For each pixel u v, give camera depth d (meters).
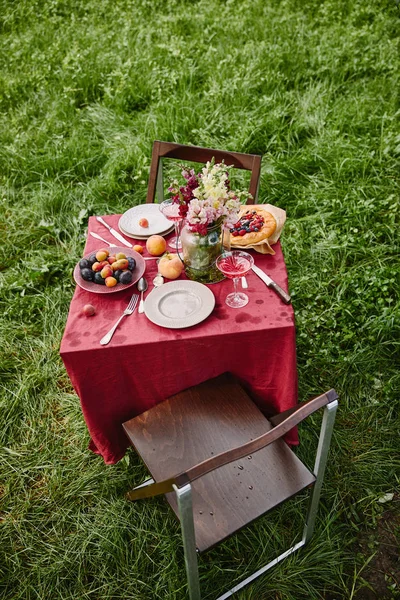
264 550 2.13
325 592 2.08
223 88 4.79
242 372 2.16
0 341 3.12
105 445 2.26
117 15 6.69
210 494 1.81
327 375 2.84
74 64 5.34
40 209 3.99
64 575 2.15
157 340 1.92
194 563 1.62
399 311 3.00
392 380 2.76
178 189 1.99
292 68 5.11
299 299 3.25
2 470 2.53
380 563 2.15
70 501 2.39
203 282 2.17
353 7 6.23
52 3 7.00
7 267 3.69
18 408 2.78
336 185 3.94
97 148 4.54
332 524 2.25
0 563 2.20
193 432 2.00
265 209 2.48
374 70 5.10
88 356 1.92
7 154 4.43
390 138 4.14
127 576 2.12
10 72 5.65
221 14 6.34
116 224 2.58
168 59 5.36
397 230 3.58
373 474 2.41
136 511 2.31
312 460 2.46
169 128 4.49
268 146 4.29
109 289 2.13
